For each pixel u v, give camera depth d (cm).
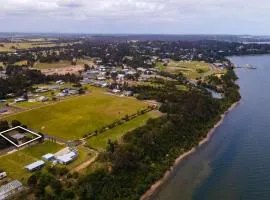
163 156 13738
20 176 10969
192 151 14925
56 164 11844
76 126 15800
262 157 14175
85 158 12362
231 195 11262
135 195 11050
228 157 14250
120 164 11756
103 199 10469
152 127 15150
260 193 11375
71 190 10250
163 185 11925
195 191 11531
